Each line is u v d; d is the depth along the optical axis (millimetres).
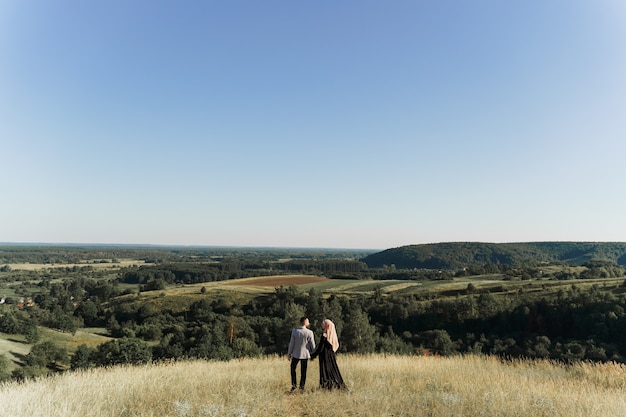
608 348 57219
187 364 16531
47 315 101500
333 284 124688
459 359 18250
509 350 68250
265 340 68438
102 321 104812
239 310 94938
